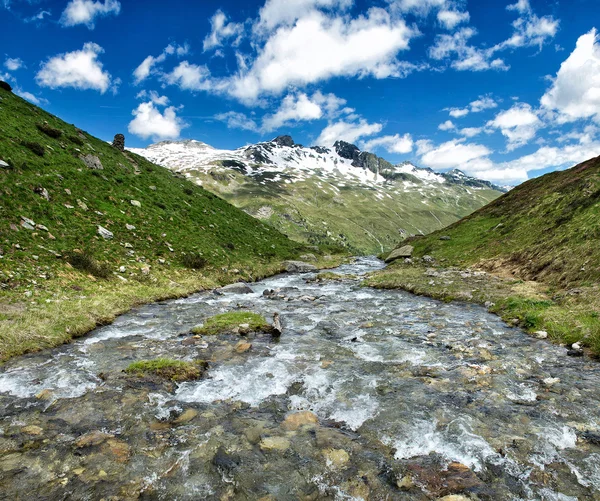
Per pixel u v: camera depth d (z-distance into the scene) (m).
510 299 23.16
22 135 36.25
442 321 20.52
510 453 7.93
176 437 8.45
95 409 9.59
